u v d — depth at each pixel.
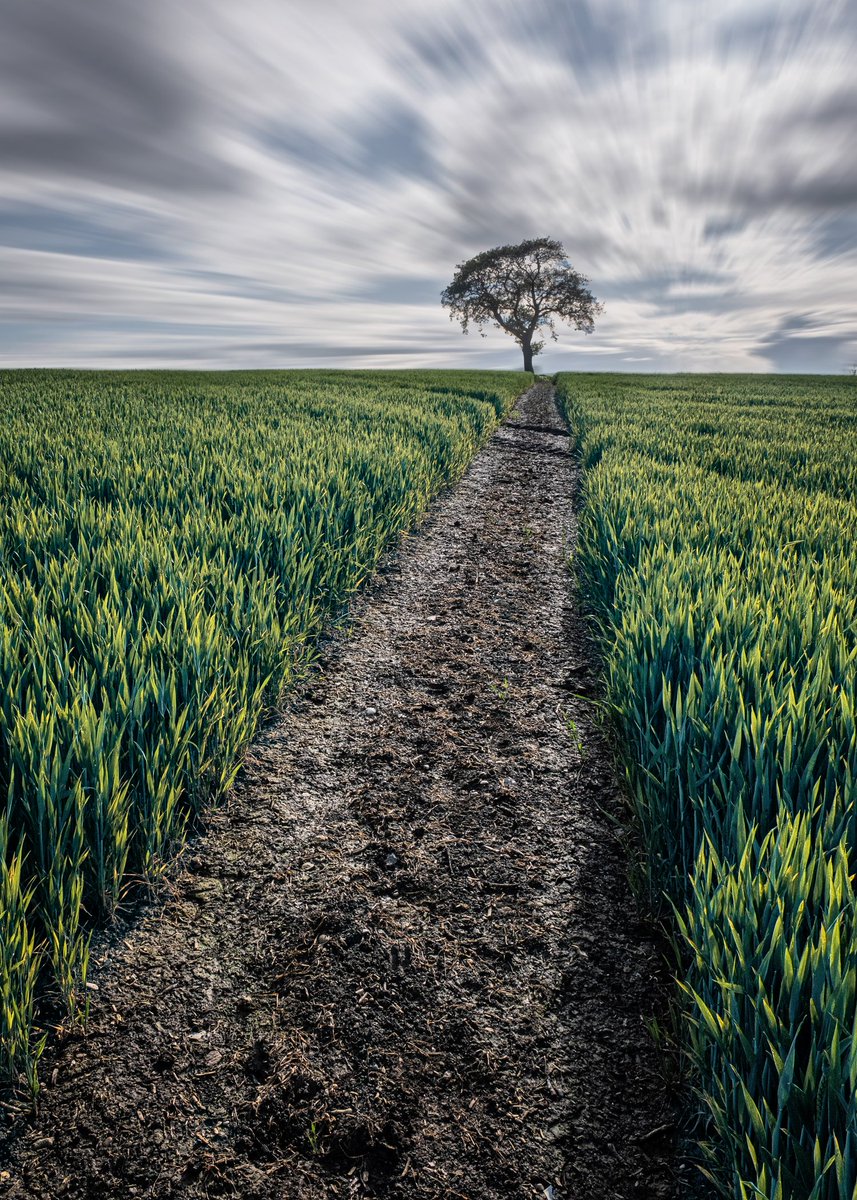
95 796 2.58
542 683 4.77
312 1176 1.84
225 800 3.38
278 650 4.24
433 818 3.33
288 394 19.92
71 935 2.32
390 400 18.66
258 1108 2.00
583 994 2.40
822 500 6.86
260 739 3.93
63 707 2.83
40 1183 1.79
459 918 2.72
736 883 2.05
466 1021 2.29
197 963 2.47
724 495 7.15
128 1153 1.87
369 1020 2.28
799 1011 1.79
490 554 7.64
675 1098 2.04
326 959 2.51
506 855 3.09
